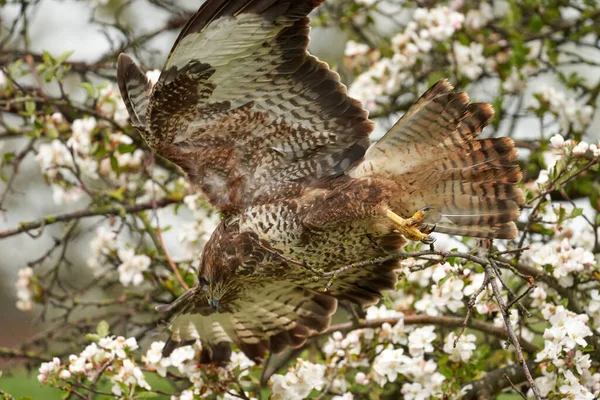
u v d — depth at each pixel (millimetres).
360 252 10508
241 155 10477
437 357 11719
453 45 14359
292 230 10258
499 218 9734
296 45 9805
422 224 9930
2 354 13875
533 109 13758
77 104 14047
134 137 14086
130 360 10766
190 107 10125
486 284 8555
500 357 12375
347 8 16297
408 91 14727
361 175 9984
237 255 10508
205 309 11570
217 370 11023
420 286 11945
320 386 10844
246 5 9500
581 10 14711
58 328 14031
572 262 10680
